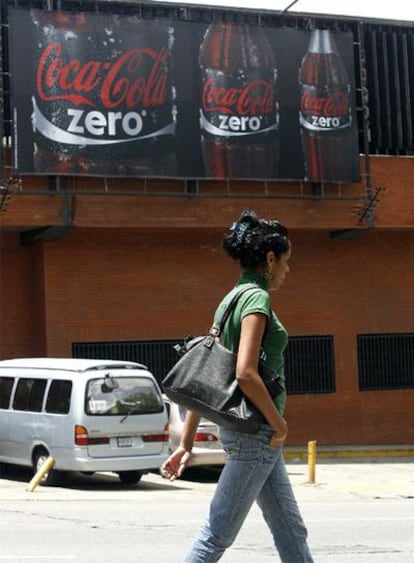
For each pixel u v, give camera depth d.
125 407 18.23
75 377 18.17
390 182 27.06
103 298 25.55
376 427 27.77
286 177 25.70
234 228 5.52
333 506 15.65
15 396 19.19
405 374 28.19
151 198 24.84
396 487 20.03
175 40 24.88
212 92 25.11
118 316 25.64
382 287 28.17
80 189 24.30
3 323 25.59
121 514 13.38
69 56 23.95
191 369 5.18
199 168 24.89
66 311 25.20
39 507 14.35
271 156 25.56
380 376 27.97
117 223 24.53
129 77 24.41
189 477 20.88
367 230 26.91
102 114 24.12
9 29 23.61
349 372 27.66
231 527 5.29
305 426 27.16
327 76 26.30
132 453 18.22
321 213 26.38
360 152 27.16
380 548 10.68
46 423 18.38
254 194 25.75
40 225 23.98
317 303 27.56
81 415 17.86
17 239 25.70
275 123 25.64
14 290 25.70
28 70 23.66
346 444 27.42
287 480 5.44
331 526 12.50
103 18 24.28
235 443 5.20
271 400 5.12
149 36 24.64
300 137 25.91
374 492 19.14
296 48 26.06
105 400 18.09
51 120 23.73
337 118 26.31
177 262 26.22
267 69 25.66
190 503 15.38
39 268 25.38
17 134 23.48
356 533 11.84
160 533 11.41
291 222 26.08
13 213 23.75
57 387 18.41
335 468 23.73
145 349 25.84
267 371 5.16
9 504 14.86
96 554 9.90
